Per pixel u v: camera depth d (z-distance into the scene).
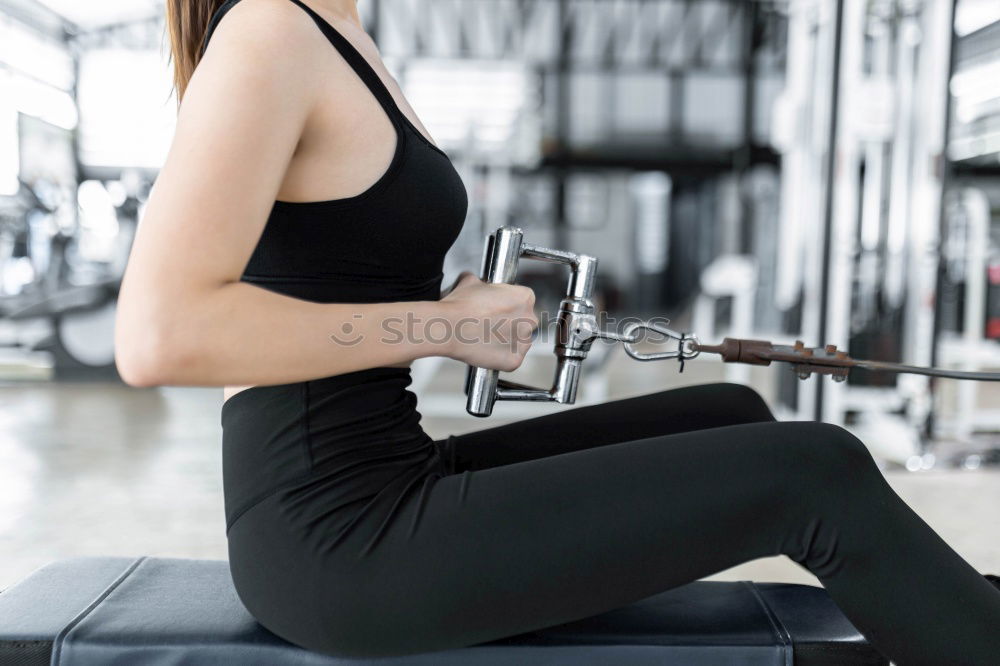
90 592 0.98
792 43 4.27
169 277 0.67
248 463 0.84
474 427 4.07
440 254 0.92
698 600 0.99
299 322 0.72
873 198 3.76
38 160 5.93
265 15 0.74
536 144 9.36
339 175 0.80
